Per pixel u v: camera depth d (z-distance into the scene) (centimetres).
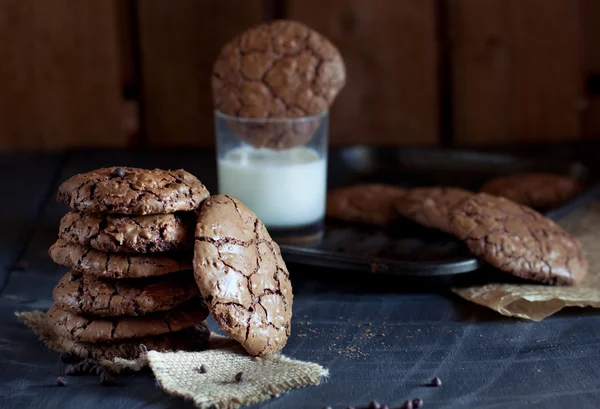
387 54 108
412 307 73
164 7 105
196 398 60
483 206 78
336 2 106
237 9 106
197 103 108
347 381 64
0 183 96
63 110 108
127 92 108
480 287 75
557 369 65
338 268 74
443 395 62
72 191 64
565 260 75
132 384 63
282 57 79
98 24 106
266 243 67
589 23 109
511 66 109
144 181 65
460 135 111
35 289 76
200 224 64
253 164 79
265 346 65
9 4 105
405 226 82
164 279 66
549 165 97
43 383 63
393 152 100
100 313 65
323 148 81
